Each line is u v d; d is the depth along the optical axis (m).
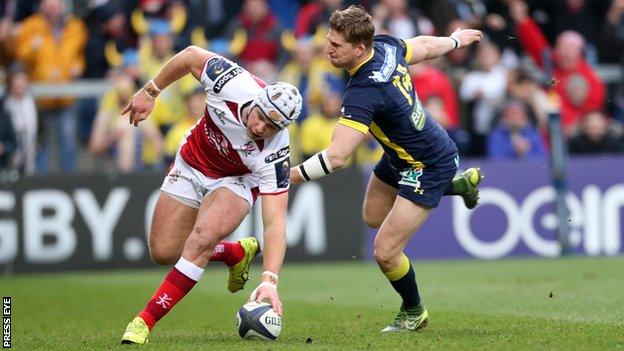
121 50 51.44
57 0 50.69
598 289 32.91
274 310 21.12
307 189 46.56
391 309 29.78
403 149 22.42
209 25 51.59
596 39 54.91
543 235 47.88
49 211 45.69
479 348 19.86
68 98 49.03
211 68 21.92
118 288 38.09
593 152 51.00
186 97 47.69
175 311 30.67
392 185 23.78
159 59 49.22
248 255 24.30
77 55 51.22
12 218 45.47
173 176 23.41
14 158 48.28
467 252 47.38
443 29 52.50
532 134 50.38
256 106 20.91
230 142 21.91
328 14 50.91
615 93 52.78
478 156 50.41
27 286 39.69
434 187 22.59
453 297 32.50
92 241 45.78
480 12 53.28
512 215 47.72
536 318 25.95
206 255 22.03
